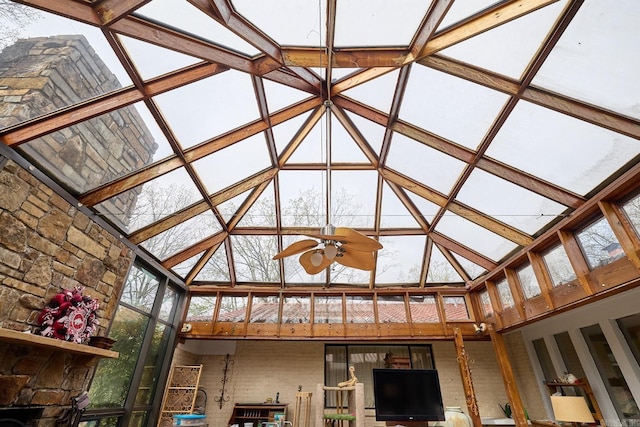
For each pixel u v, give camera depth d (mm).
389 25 3197
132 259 4547
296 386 6359
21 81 2750
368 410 6211
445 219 5441
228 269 6418
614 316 4426
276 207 5672
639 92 2752
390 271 6449
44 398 3125
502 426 5797
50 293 3199
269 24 3121
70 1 2436
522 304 5066
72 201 3506
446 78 3562
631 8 2406
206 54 3072
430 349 6754
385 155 4980
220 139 4238
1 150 2730
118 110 3330
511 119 3557
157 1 2666
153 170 4000
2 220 2734
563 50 2826
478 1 2834
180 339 6086
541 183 3936
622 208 3467
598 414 4531
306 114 4547
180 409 5473
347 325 6129
